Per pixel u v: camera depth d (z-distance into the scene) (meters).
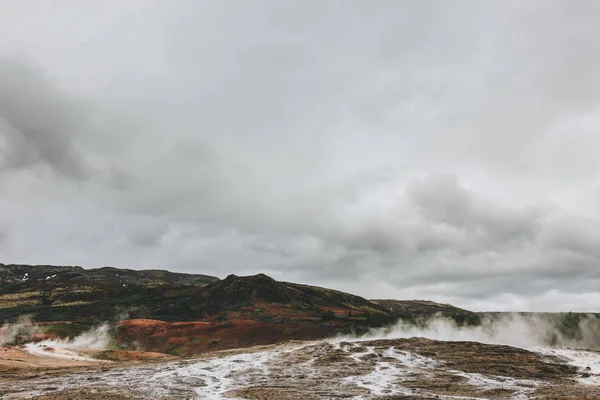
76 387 39.47
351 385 37.69
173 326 122.44
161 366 51.34
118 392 36.34
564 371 41.91
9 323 148.25
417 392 34.09
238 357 55.38
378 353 53.09
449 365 45.56
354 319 137.88
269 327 114.94
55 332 120.06
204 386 39.28
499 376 40.19
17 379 46.16
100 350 79.19
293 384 38.75
